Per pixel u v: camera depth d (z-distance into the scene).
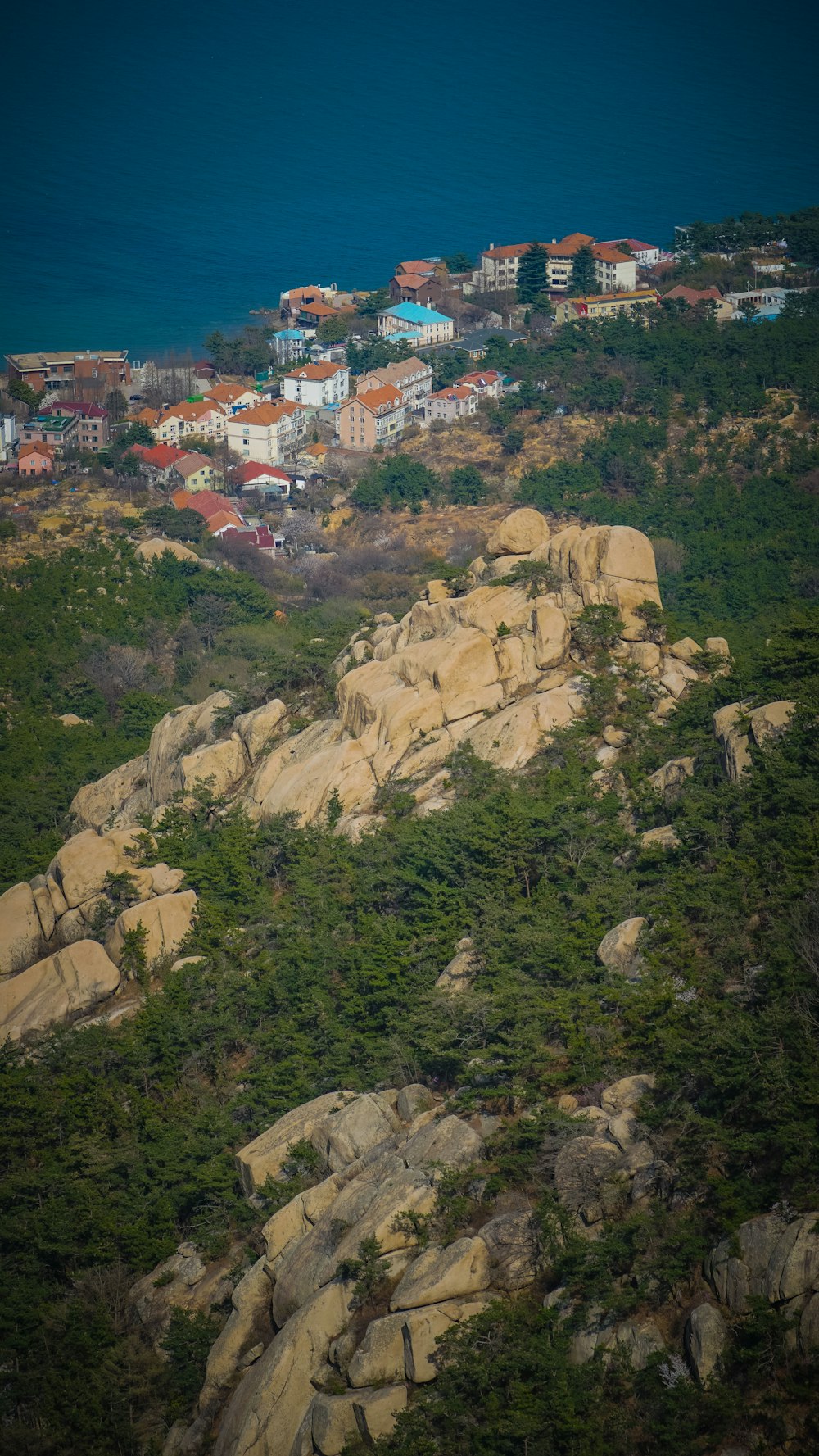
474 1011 66.88
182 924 87.25
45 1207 67.69
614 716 91.81
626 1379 49.38
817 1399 46.28
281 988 77.50
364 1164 61.09
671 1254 51.84
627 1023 63.25
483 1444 49.22
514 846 79.88
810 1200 50.12
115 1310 62.50
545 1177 56.78
